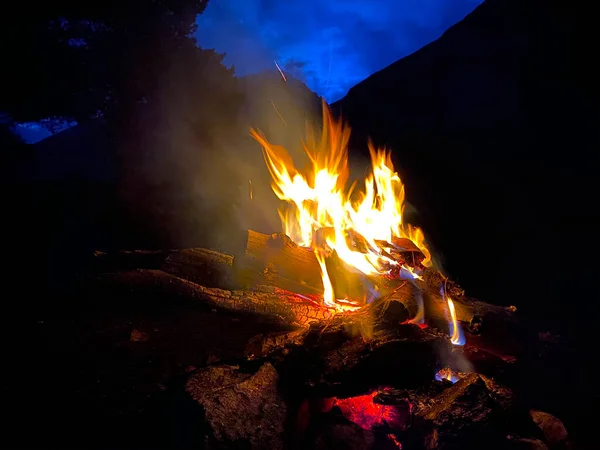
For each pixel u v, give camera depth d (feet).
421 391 7.93
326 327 8.71
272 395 7.11
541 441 7.06
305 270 12.07
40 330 10.43
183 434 6.24
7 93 17.74
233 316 11.57
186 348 9.94
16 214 18.16
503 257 17.49
